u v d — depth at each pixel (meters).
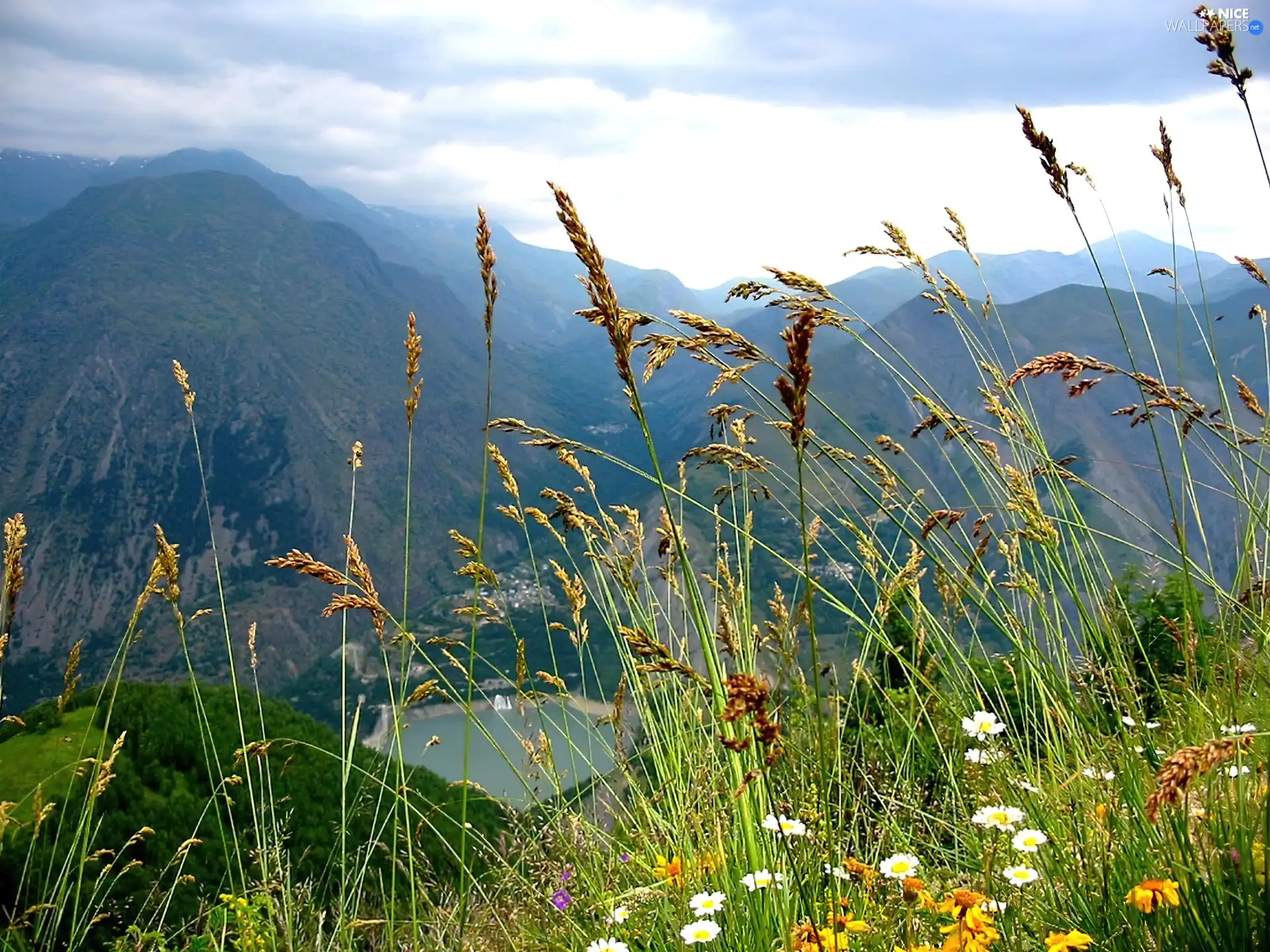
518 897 3.58
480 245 3.37
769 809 2.68
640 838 3.54
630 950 2.87
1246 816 1.91
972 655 3.42
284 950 4.08
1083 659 2.86
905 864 2.42
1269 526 2.64
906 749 3.33
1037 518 2.83
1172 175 3.52
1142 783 2.29
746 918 2.56
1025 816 2.54
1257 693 2.33
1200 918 1.87
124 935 4.92
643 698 3.62
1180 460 3.02
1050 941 1.92
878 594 3.36
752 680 1.67
